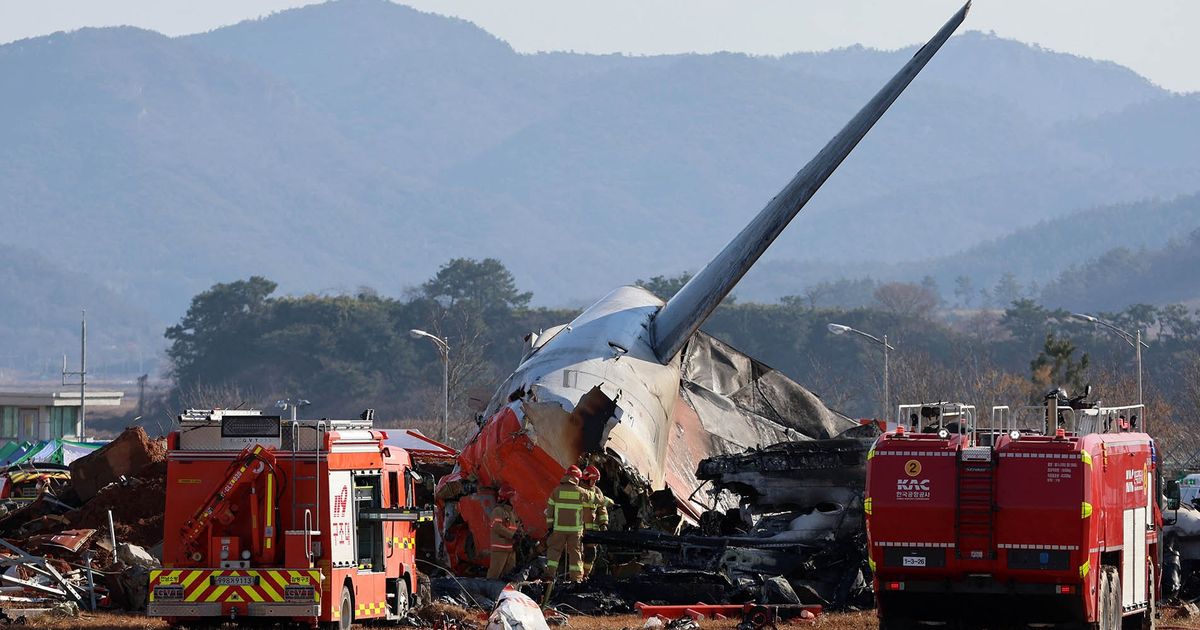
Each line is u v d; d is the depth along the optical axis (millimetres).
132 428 150125
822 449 125375
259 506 79250
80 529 126938
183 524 79812
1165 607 110562
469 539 130000
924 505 74125
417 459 184500
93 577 105938
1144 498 85625
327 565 79125
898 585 75125
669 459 159500
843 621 97688
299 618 77938
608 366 149500
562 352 152125
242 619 79812
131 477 146125
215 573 78250
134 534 126312
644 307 170500
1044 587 73250
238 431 80625
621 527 130250
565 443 127750
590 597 106375
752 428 176750
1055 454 73062
